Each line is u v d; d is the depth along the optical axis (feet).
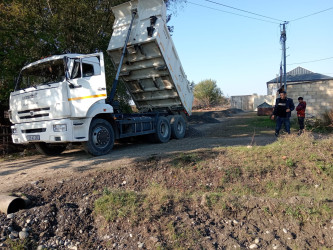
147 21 30.53
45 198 15.30
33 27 33.63
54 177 17.99
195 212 13.82
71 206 14.39
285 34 63.21
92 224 13.30
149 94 35.73
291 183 18.53
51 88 22.57
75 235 12.56
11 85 31.48
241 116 89.81
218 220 13.32
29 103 23.84
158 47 29.60
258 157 20.97
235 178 18.92
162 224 12.52
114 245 11.65
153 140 33.12
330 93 57.88
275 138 31.30
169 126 34.99
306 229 12.78
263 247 11.61
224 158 21.06
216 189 18.03
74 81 22.54
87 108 22.85
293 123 51.19
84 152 28.35
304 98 59.98
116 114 27.55
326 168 19.62
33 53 33.96
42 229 12.51
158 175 19.26
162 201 14.15
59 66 23.21
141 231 12.22
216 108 138.41
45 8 38.27
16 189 15.81
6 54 30.94
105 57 40.81
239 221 13.28
